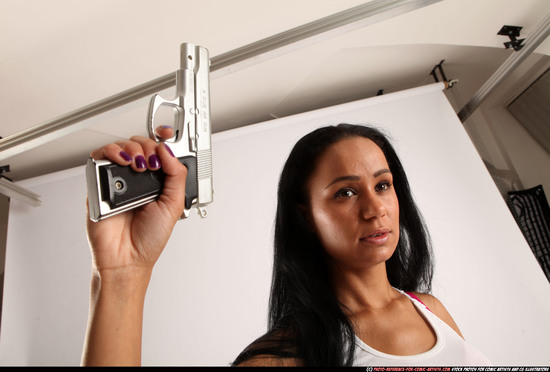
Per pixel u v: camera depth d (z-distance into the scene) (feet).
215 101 8.19
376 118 7.91
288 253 2.32
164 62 6.80
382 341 2.01
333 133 2.32
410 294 2.56
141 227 1.71
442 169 7.45
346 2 6.33
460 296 6.50
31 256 8.34
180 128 2.24
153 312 7.05
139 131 8.48
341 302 2.13
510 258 6.65
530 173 10.62
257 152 7.75
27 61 6.37
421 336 2.10
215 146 7.88
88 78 6.86
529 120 10.85
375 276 2.19
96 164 1.59
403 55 8.55
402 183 2.77
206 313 6.91
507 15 7.04
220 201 7.52
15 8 5.50
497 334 6.22
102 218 1.57
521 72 9.95
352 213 2.07
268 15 6.33
